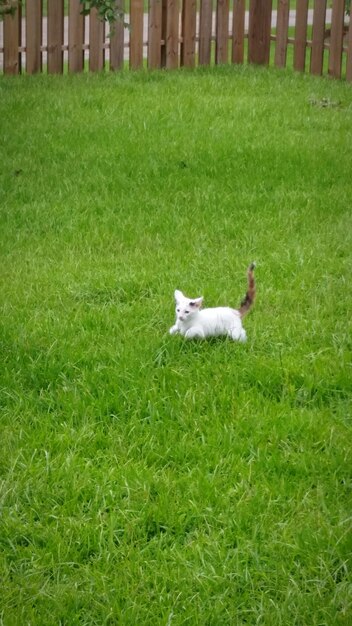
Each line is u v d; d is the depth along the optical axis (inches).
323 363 334.3
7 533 251.0
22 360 335.9
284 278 407.5
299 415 303.3
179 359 337.4
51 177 534.3
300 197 506.6
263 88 748.6
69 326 360.5
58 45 802.2
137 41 831.7
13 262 422.3
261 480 275.0
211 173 548.1
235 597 231.6
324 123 650.2
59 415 305.3
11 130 613.3
